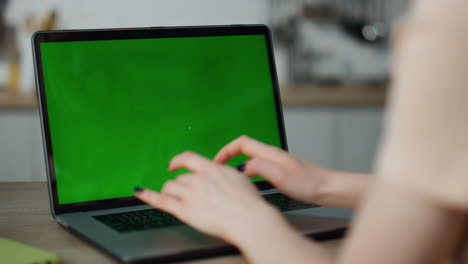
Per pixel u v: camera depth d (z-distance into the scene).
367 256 0.40
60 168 0.86
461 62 0.35
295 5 3.29
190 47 0.98
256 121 1.01
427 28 0.37
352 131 2.96
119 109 0.91
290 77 3.29
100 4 3.14
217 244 0.65
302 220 0.77
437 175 0.36
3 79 3.04
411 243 0.38
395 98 0.40
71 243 0.71
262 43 1.04
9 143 2.72
